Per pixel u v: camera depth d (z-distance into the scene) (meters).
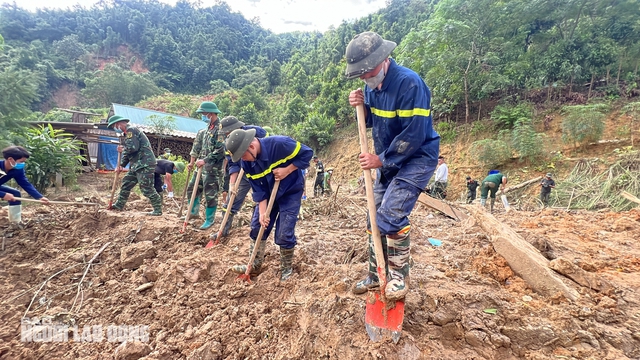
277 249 4.10
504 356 2.15
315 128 26.45
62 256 4.57
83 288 3.95
